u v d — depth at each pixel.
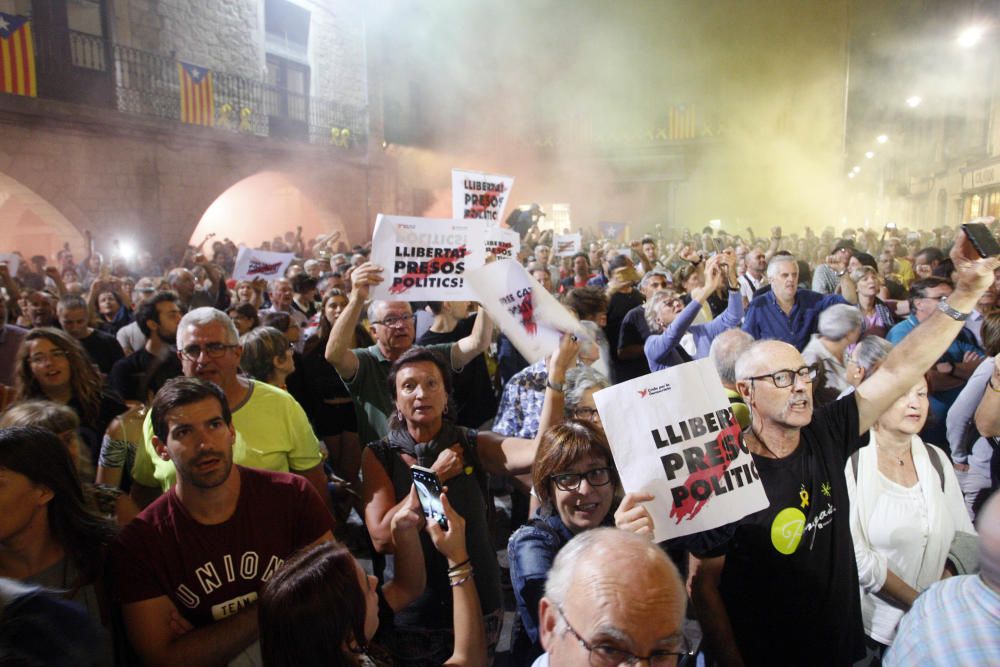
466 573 2.23
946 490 2.93
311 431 3.44
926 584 2.85
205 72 18.03
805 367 2.49
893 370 2.61
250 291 7.92
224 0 19.89
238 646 2.25
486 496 2.95
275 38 22.25
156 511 2.36
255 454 3.22
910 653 1.74
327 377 5.05
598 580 1.49
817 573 2.47
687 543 2.53
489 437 2.95
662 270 10.58
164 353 4.77
